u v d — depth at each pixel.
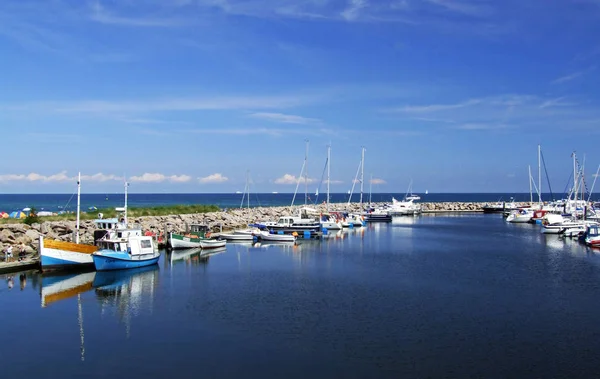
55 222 70.75
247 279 48.12
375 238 89.94
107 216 92.94
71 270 51.12
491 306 37.28
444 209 198.62
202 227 81.12
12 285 45.16
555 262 58.81
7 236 59.75
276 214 130.12
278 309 36.34
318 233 92.81
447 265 56.75
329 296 40.47
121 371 25.28
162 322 33.31
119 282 46.81
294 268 54.78
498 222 133.25
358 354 27.39
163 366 25.86
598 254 65.75
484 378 24.53
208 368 25.58
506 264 57.34
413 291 42.31
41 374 24.98
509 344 29.06
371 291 42.31
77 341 29.69
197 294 41.53
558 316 34.69
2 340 29.92
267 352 27.69
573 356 27.28
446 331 31.28
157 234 77.38
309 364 26.05
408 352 27.72
